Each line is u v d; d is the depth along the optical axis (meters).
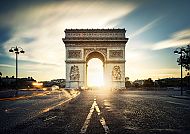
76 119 21.42
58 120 20.83
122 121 20.05
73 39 128.12
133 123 18.94
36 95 74.25
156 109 30.42
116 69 128.62
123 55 129.25
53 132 15.49
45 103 41.81
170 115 23.98
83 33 129.50
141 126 17.52
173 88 134.88
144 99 53.09
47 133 15.18
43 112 27.28
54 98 58.34
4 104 39.62
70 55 128.75
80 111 28.31
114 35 129.75
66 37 129.25
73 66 128.25
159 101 46.28
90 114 25.19
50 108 32.16
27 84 163.62
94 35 129.62
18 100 50.75
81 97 62.50
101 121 20.09
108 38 128.88
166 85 172.25
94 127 17.23
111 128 16.77
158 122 19.39
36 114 25.34
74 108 32.16
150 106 34.94
